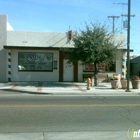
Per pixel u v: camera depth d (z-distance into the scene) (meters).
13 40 25.02
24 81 25.33
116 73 25.88
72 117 9.45
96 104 12.53
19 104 12.38
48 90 18.59
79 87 20.94
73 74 25.64
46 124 8.40
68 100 14.09
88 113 10.20
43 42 25.22
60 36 25.30
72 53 21.41
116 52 21.20
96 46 20.38
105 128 7.91
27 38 25.14
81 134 7.09
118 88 20.47
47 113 10.16
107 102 13.32
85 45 20.58
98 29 21.23
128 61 18.58
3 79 24.98
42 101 13.59
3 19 24.89
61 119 9.12
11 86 21.19
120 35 25.11
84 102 13.27
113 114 10.05
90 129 7.79
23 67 25.34
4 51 24.94
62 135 6.99
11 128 7.88
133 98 15.30
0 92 18.33
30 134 7.11
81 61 21.91
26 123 8.52
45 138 6.69
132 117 9.52
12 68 25.20
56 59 25.50
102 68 25.80
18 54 25.23
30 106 11.77
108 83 24.84
